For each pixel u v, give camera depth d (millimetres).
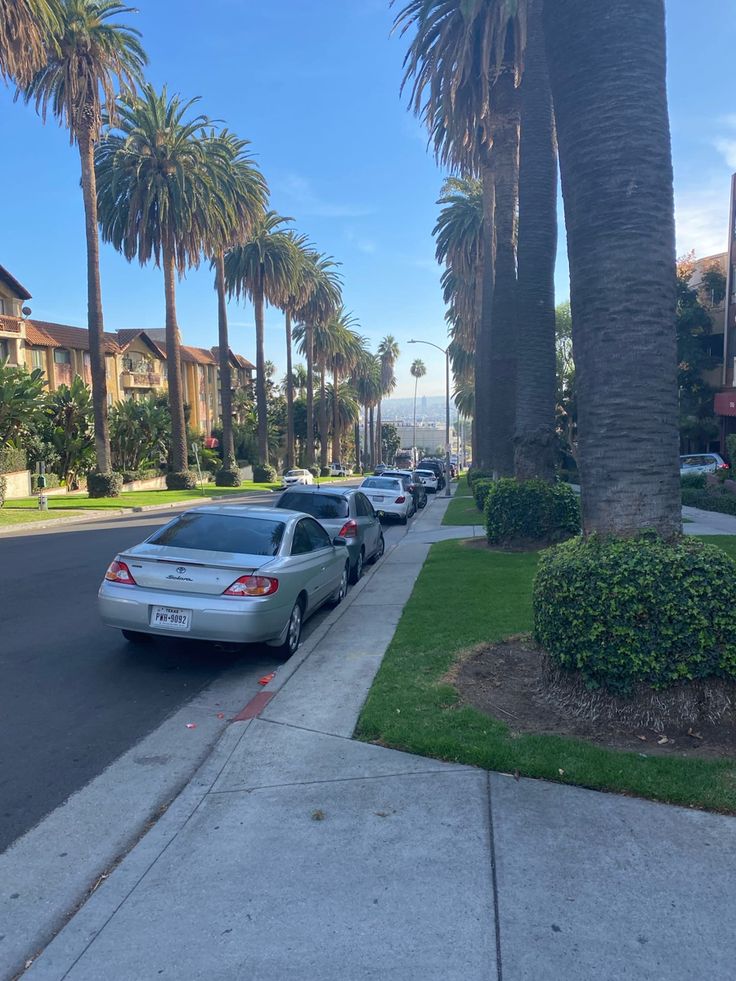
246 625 6609
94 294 33219
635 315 5227
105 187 36094
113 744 5242
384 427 147250
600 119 5336
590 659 4883
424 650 6941
